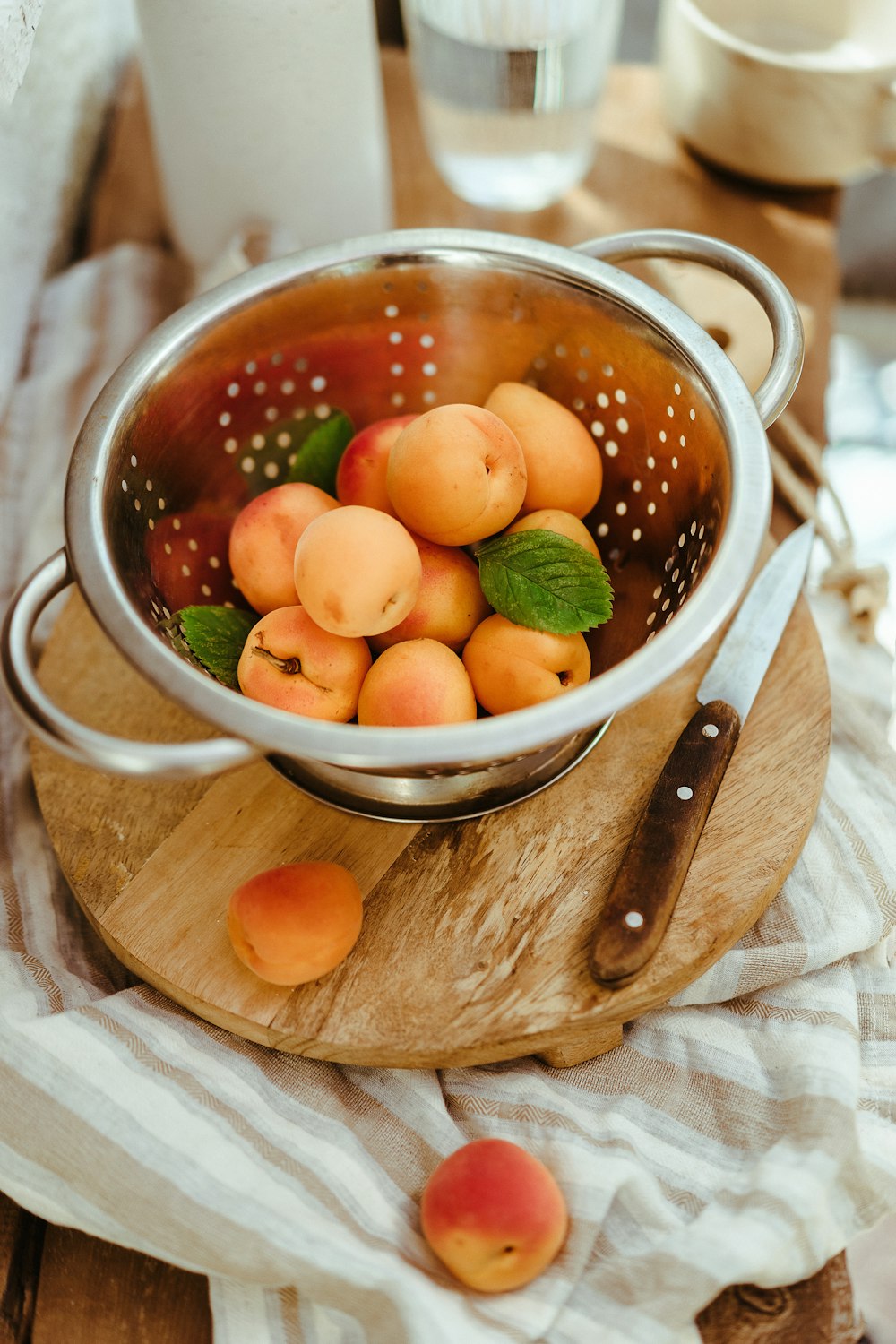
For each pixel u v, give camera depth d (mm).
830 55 817
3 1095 552
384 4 993
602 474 638
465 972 562
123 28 979
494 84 757
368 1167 555
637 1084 584
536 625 559
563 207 831
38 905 630
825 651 710
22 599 524
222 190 765
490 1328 524
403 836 592
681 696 619
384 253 602
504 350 636
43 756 620
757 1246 528
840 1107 556
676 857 565
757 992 605
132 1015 572
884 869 616
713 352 562
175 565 610
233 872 589
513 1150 542
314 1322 540
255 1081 565
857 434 1296
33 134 801
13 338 791
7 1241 568
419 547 586
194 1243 532
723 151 825
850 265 1244
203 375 603
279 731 492
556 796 596
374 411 662
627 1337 522
